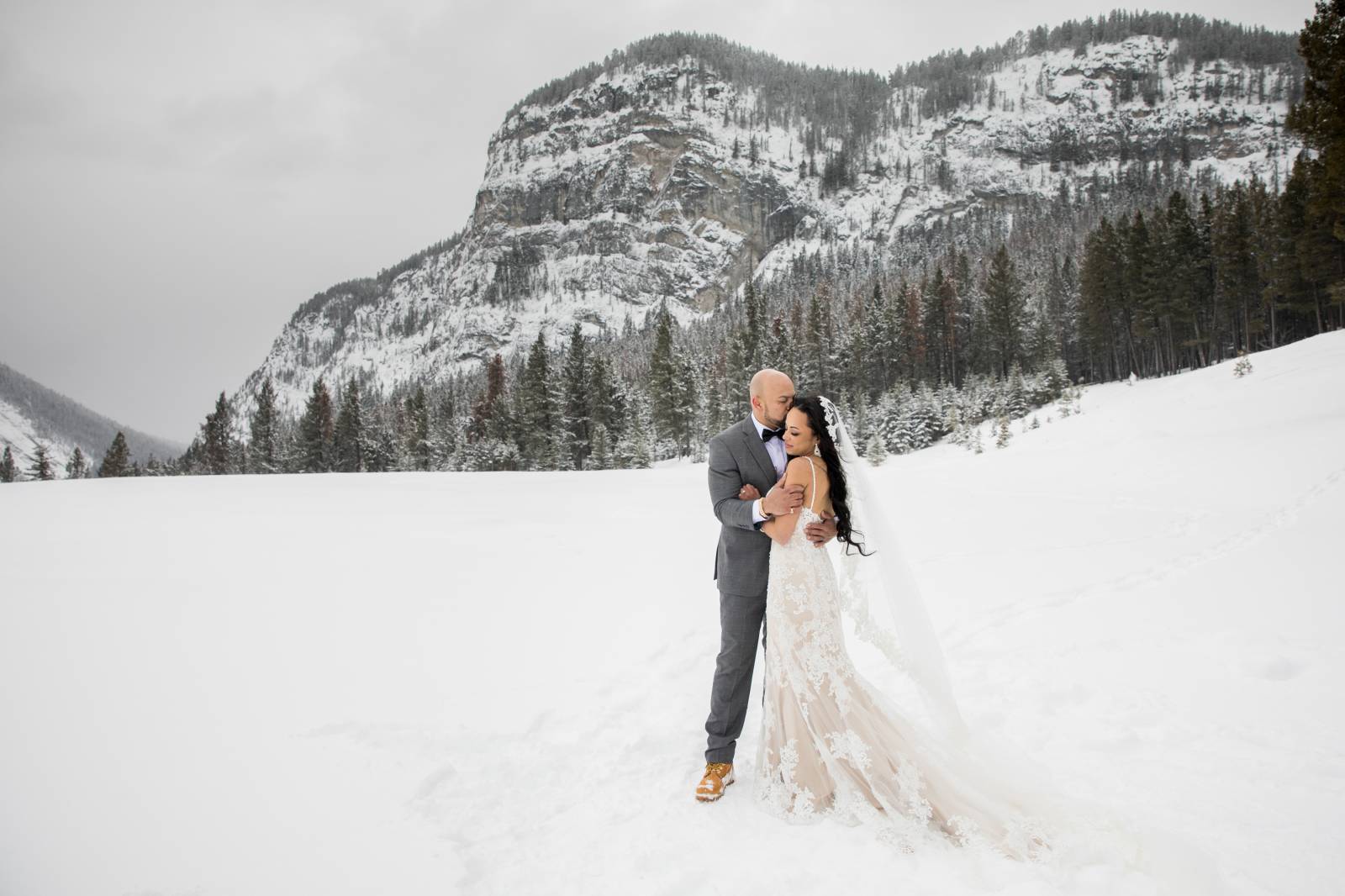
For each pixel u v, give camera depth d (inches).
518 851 109.1
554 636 218.2
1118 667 176.7
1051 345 2596.0
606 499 653.9
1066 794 115.6
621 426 2559.1
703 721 159.3
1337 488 468.1
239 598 259.8
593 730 153.6
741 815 119.9
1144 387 1857.8
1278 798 114.6
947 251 5615.2
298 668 188.2
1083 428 1145.4
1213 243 2224.4
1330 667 165.8
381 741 146.0
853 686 123.0
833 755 118.5
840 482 132.3
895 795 113.7
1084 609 233.5
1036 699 160.2
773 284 6520.7
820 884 98.3
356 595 266.5
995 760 120.0
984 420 2064.5
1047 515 489.1
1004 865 101.2
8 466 3585.1
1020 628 216.1
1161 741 137.6
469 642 212.4
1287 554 293.0
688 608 250.5
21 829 110.9
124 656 194.5
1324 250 1660.9
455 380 7819.9
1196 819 110.6
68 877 99.3
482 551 363.9
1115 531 401.4
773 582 128.0
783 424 137.5
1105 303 2454.5
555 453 2409.0
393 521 477.7
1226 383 1094.4
